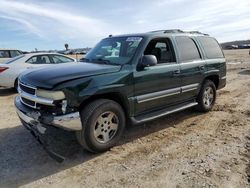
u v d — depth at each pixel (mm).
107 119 4078
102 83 3916
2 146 4391
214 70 6273
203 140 4609
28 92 4004
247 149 4199
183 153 4090
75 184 3279
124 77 4191
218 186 3145
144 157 3979
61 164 3787
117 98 4332
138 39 4785
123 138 4734
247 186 3145
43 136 3842
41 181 3357
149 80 4590
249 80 11641
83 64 4531
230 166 3629
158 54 4957
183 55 5461
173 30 5637
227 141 4543
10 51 12953
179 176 3400
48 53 9961
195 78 5695
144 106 4617
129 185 3225
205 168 3586
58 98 3576
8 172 3570
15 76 9164
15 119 5934
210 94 6363
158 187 3170
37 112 3764
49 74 3963
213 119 5812
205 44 6270
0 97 8695
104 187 3199
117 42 5039
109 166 3711
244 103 7250
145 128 5254
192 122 5617
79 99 3684
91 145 3904
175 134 4930
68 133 4848
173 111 5191
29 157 4008
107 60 4691
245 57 29875
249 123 5492
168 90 5020
